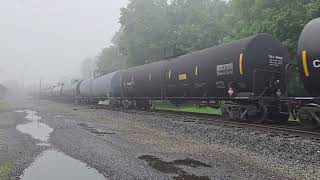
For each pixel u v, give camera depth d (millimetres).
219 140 13266
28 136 15711
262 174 8531
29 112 33125
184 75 22781
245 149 11586
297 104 14836
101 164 9781
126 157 10664
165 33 49250
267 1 29219
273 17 26250
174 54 26359
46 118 25297
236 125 16266
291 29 25625
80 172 9031
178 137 14656
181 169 9109
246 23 32062
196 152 11352
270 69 17969
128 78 33344
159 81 26641
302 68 13359
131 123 20578
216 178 8242
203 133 14891
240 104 18125
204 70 20484
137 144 12992
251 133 13727
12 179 8367
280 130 14195
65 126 19547
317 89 13297
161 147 12312
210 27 46906
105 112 30125
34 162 10234
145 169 9109
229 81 18469
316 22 13219
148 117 22672
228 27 44594
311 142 11289
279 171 8781
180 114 24328
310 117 13812
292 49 25875
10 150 12102
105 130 17406
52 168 9492
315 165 9250
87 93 49562
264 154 10727
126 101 34625
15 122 22609
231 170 8961
